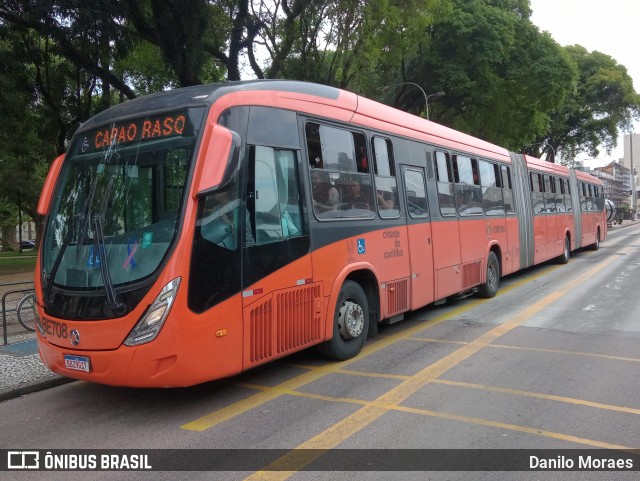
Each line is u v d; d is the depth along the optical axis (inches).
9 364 270.4
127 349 176.4
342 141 261.9
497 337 307.6
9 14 507.5
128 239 188.1
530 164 571.8
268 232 211.6
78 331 185.2
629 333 312.0
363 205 272.8
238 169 200.4
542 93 1129.4
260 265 205.9
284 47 670.5
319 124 247.1
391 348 287.1
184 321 177.2
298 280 224.7
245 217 201.5
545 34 1130.7
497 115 1189.1
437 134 365.7
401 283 303.0
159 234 183.6
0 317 400.8
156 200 190.1
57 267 199.6
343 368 251.8
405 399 207.2
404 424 182.4
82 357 185.5
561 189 696.4
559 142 1968.5
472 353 273.4
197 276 181.9
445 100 1179.3
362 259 267.7
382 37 727.1
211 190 181.2
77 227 201.2
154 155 196.5
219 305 187.9
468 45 999.0
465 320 357.7
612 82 1688.0
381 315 284.2
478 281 416.8
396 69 1095.6
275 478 147.3
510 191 505.0
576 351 274.1
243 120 205.5
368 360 264.5
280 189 220.1
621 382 223.5
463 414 190.5
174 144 194.1
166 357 175.9
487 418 186.4
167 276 176.4
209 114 193.9
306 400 209.6
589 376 232.5
